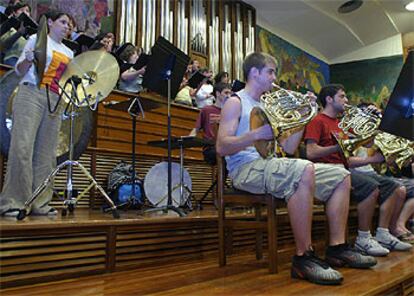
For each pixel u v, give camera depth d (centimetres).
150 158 369
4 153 278
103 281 164
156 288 150
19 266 158
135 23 466
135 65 359
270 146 178
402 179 308
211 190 370
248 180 178
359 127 234
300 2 620
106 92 254
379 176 268
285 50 690
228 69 579
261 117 173
